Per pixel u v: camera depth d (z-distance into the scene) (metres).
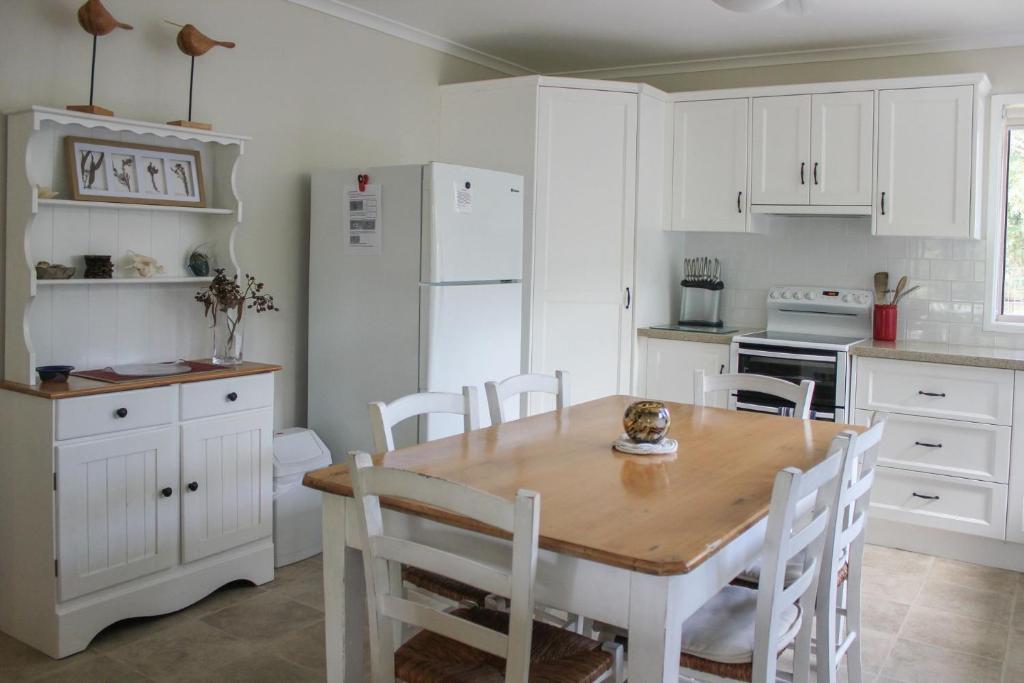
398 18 4.20
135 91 3.23
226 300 3.29
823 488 1.97
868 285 4.62
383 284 3.65
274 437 3.66
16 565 2.88
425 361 3.55
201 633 2.99
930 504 3.93
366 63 4.20
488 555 1.80
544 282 4.48
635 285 4.56
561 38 4.52
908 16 3.98
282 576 3.49
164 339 3.38
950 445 3.87
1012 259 4.34
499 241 3.89
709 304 4.93
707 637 1.89
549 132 4.45
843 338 4.48
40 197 2.86
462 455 2.24
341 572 1.97
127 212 3.21
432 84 4.61
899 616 3.26
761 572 1.75
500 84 4.49
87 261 3.03
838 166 4.34
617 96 4.47
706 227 4.70
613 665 1.87
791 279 4.84
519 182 4.00
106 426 2.81
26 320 2.81
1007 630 3.14
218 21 3.51
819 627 2.07
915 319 4.50
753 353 4.32
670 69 5.05
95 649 2.86
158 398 2.95
